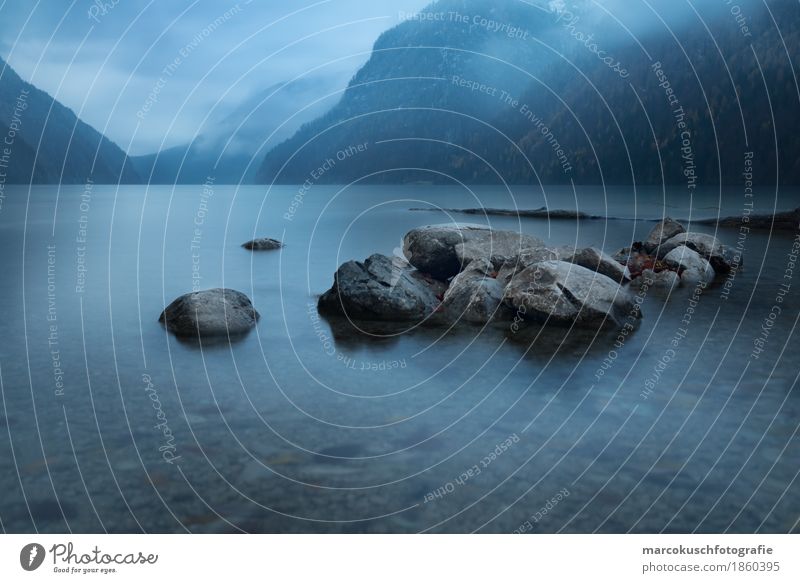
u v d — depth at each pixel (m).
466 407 5.89
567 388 6.38
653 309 10.12
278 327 8.98
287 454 4.89
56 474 4.54
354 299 9.52
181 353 7.65
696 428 5.33
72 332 8.66
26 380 6.59
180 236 24.52
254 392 6.29
